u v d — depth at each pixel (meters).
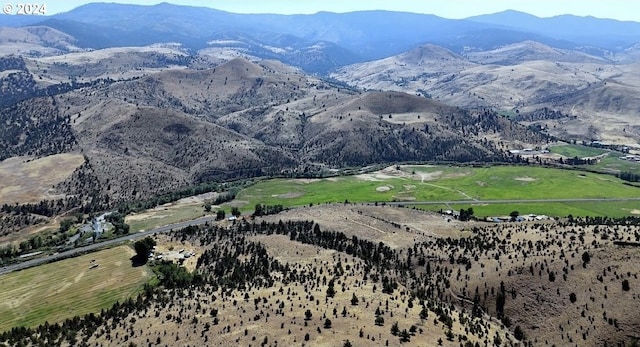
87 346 156.38
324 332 140.12
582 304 163.12
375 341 134.88
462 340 145.25
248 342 136.50
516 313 170.62
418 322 152.00
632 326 149.00
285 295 173.25
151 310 177.62
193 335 147.25
